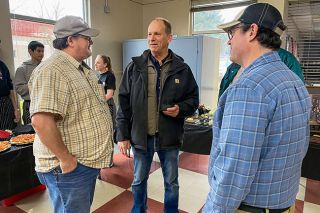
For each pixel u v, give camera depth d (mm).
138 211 1948
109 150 1416
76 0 4602
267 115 756
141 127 1771
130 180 2861
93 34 1380
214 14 4977
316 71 4258
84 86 1312
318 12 4062
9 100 3236
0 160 2107
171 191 1909
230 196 803
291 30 4293
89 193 1411
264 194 836
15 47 3852
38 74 1199
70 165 1250
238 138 769
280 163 805
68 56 1320
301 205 2357
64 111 1215
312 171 2168
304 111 855
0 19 3424
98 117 1358
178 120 1838
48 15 4266
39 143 1337
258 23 813
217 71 4918
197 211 2277
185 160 3469
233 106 793
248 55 861
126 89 1849
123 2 5277
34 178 2424
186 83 1822
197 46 4277
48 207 2359
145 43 4836
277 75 797
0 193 2154
